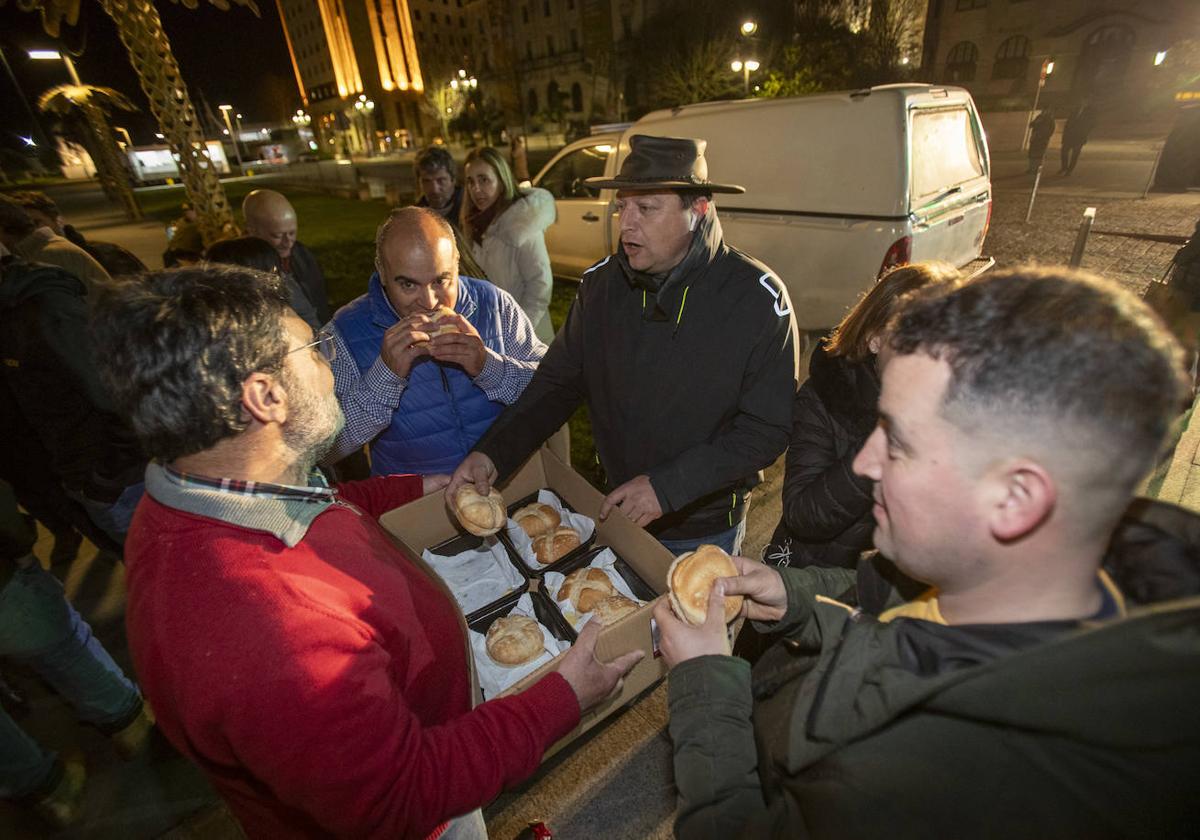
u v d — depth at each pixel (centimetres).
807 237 399
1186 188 868
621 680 110
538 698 92
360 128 6775
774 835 58
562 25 3900
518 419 172
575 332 182
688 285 156
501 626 132
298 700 66
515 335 208
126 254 436
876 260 369
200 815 173
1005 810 44
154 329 70
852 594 94
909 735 49
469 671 103
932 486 51
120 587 284
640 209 148
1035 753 43
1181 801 38
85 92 1455
